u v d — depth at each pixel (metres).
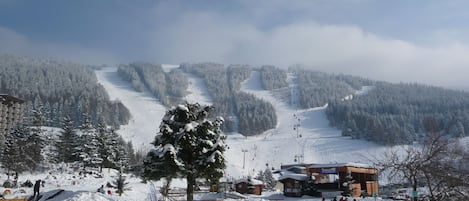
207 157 29.19
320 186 62.78
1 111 159.25
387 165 19.11
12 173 78.94
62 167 96.50
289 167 136.50
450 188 17.22
